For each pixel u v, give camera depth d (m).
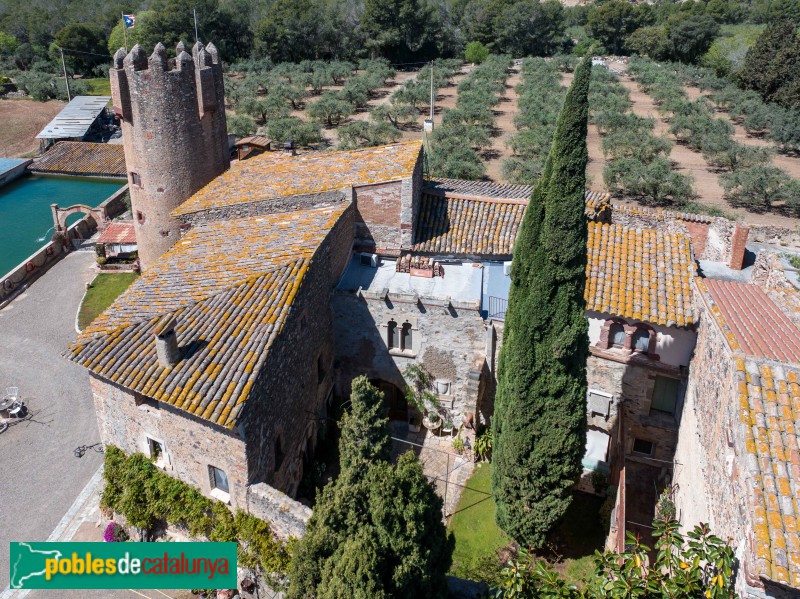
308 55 128.50
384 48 125.44
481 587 19.55
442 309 27.42
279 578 20.58
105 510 24.14
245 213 30.38
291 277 23.91
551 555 23.86
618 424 25.41
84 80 119.00
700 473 19.30
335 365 29.84
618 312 24.00
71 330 39.12
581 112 18.12
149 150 34.06
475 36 136.50
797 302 21.36
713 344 19.56
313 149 74.69
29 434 30.30
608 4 141.38
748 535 13.15
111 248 47.31
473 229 30.61
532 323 20.11
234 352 20.92
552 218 19.00
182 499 22.12
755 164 68.50
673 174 61.28
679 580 13.30
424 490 15.15
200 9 120.50
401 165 29.97
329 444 28.17
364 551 13.99
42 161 73.06
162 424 21.42
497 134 81.75
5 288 43.03
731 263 30.95
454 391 29.14
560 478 21.95
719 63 112.75
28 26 137.38
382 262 30.88
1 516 25.52
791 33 96.44
